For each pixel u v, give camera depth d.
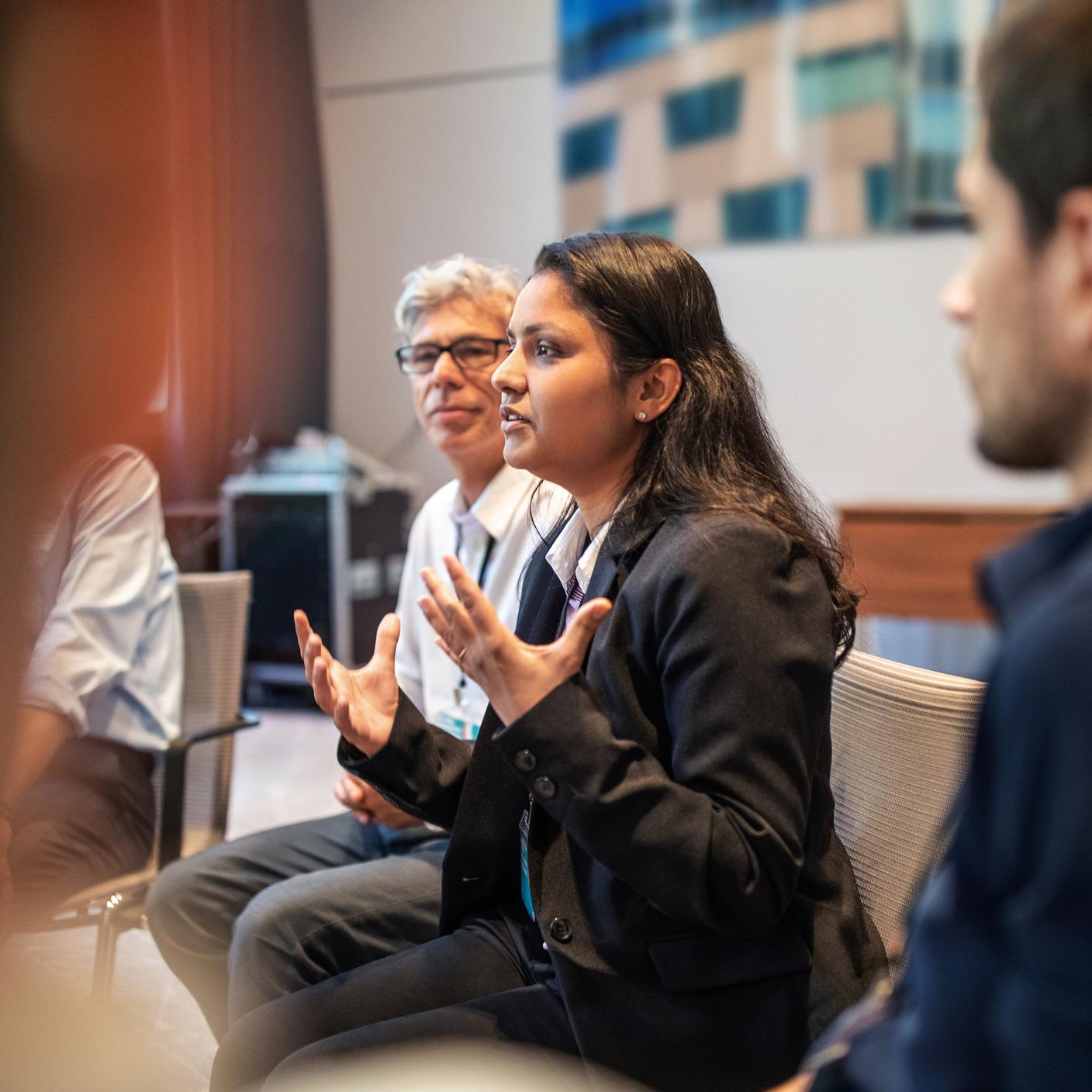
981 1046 0.57
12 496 0.27
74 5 0.25
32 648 0.29
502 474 1.69
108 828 1.72
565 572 1.25
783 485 1.13
